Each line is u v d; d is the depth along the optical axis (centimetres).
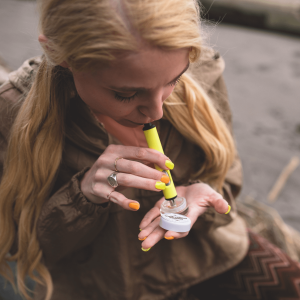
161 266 103
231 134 107
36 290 109
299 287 99
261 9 600
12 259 94
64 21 52
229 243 107
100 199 74
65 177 88
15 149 80
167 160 65
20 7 640
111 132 86
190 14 54
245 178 276
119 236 93
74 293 106
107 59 51
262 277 105
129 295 100
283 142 323
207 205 77
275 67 480
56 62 60
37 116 75
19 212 87
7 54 432
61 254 89
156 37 49
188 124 87
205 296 113
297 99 401
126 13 49
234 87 422
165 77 55
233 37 575
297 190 265
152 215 75
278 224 185
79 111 79
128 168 65
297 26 589
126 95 57
